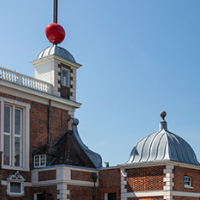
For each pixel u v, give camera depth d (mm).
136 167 26125
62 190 25078
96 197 27391
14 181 25328
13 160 25875
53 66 30078
